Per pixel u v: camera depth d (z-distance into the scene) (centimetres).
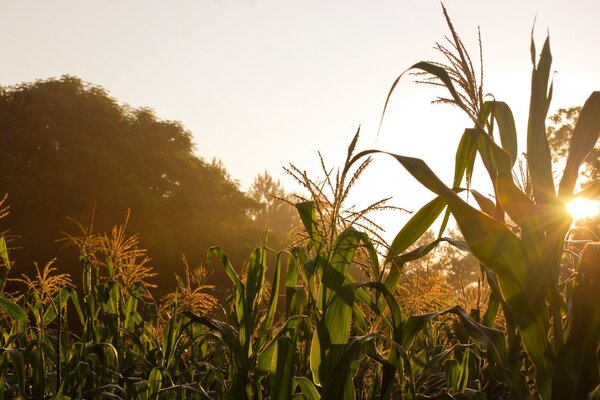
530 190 362
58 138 4525
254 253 376
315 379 345
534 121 331
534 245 309
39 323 481
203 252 4603
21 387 407
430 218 359
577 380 292
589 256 291
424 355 402
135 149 5094
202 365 467
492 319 388
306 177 349
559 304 306
